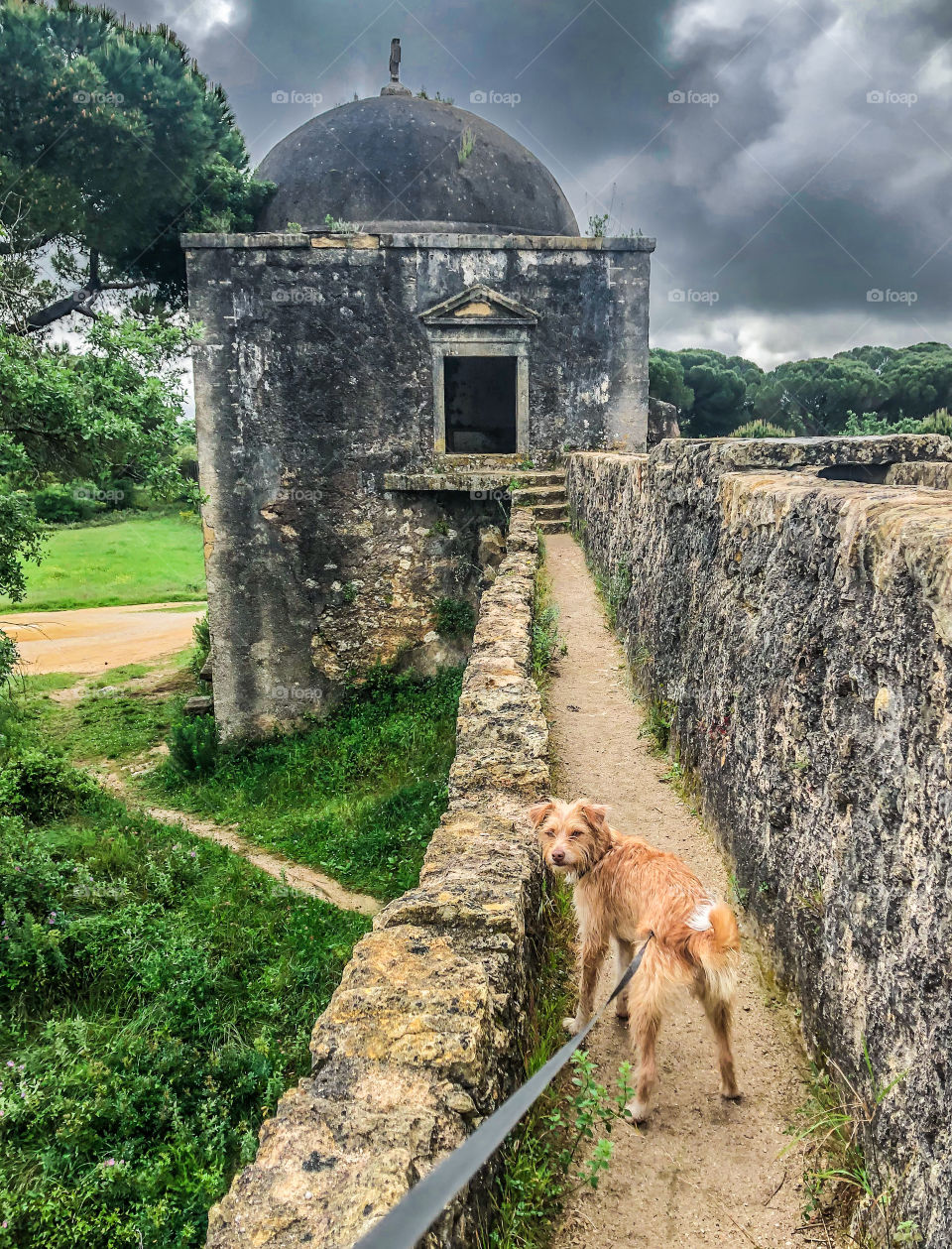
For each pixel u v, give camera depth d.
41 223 16.38
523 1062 2.94
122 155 15.95
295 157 16.38
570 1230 2.57
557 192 17.41
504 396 19.55
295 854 9.98
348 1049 2.56
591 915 3.38
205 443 14.17
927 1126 2.26
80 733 15.59
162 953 7.03
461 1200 2.19
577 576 10.80
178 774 13.39
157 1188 4.81
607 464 10.13
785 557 3.86
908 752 2.53
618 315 14.72
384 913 3.37
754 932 3.96
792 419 41.09
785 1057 3.29
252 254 13.84
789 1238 2.54
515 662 6.62
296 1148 2.18
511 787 4.68
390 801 10.53
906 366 40.31
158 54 16.67
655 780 5.73
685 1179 2.76
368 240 13.93
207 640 18.77
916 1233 2.22
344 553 14.58
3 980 6.73
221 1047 6.10
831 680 3.18
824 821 3.22
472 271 14.27
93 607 26.47
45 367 11.05
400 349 14.27
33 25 15.36
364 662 14.81
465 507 14.70
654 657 6.77
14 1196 4.64
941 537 2.37
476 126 16.64
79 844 9.29
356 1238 1.87
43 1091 5.43
